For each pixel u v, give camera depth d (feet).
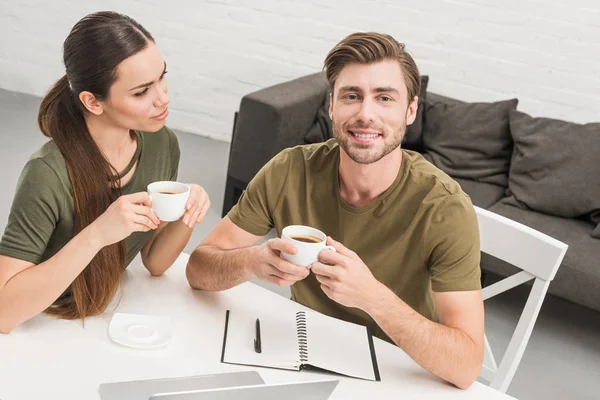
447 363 4.17
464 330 4.44
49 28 15.48
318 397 3.85
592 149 9.97
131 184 4.86
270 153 10.88
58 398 3.66
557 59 12.03
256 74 14.29
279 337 4.41
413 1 12.70
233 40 14.21
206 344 4.27
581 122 12.19
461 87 12.81
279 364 4.14
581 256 8.86
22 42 15.80
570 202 9.82
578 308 9.82
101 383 3.81
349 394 3.96
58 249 4.63
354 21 13.25
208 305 4.71
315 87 11.79
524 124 10.59
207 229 10.87
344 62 4.62
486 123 11.04
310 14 13.52
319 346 4.36
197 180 12.66
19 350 4.01
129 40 4.21
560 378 8.24
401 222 4.83
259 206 5.26
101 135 4.56
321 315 4.73
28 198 4.30
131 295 4.73
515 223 5.25
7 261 4.26
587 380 8.27
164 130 5.15
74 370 3.89
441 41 12.71
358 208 4.91
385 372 4.22
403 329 4.17
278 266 4.14
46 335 4.18
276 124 10.75
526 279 5.22
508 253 5.27
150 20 14.64
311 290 5.22
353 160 4.69
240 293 4.91
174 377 3.91
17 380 3.75
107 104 4.32
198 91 14.80
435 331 4.22
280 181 5.18
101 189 4.53
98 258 4.36
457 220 4.68
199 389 3.80
